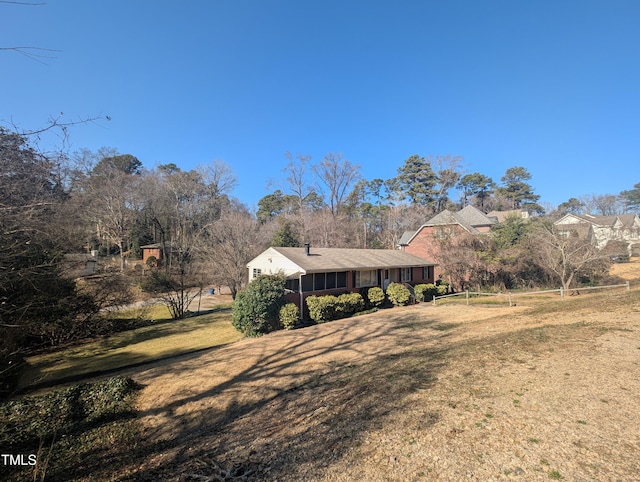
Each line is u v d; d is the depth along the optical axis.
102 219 34.28
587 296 16.62
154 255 38.31
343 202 46.97
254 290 14.32
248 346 12.07
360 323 14.68
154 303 21.42
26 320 9.54
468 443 3.84
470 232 26.38
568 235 25.28
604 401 4.41
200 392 7.88
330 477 3.60
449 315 14.94
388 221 47.59
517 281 26.12
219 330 16.17
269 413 6.21
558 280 23.91
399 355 8.79
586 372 5.38
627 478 3.02
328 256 19.95
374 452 3.94
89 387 8.07
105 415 7.00
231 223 27.53
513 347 7.20
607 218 45.62
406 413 4.77
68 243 10.96
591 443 3.58
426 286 22.44
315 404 6.14
